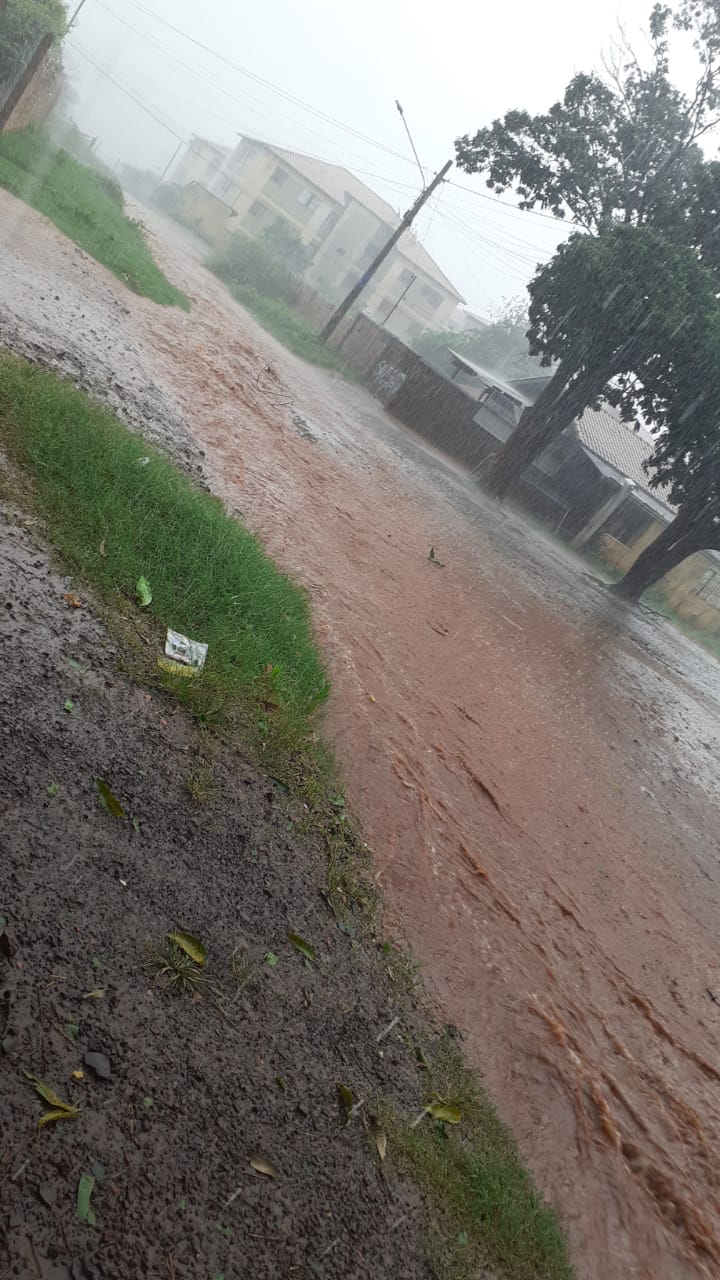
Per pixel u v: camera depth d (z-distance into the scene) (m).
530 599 14.03
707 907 7.67
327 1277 2.44
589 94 19.56
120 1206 2.15
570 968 5.35
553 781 7.93
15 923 2.54
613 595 21.67
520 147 20.62
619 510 27.36
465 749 7.25
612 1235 3.64
